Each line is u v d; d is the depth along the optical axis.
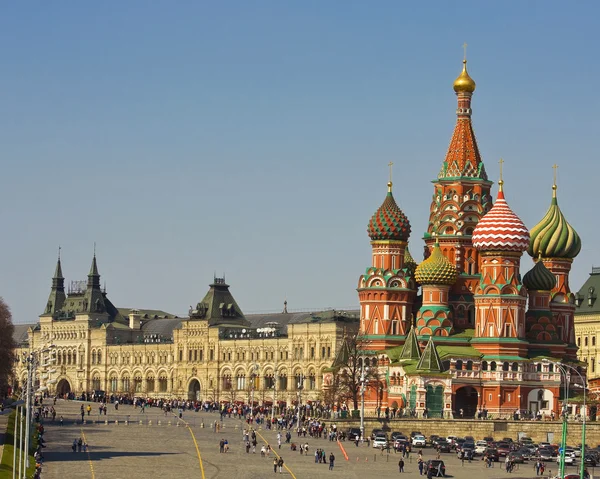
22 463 197.50
